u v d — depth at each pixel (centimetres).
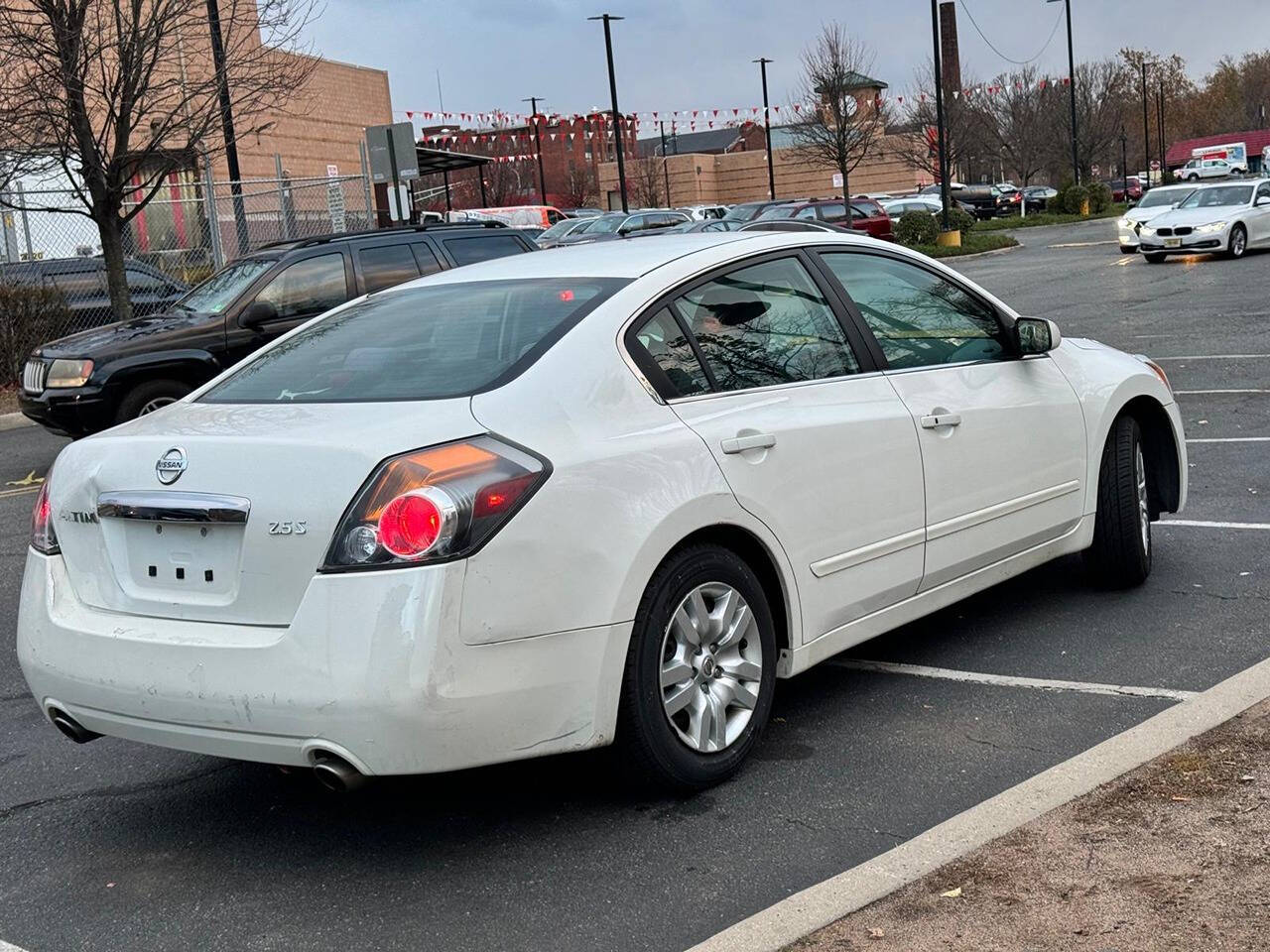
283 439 363
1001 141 7356
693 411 412
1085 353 589
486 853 380
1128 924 299
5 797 450
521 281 452
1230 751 385
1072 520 557
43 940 350
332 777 353
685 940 325
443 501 343
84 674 379
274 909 357
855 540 452
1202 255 2772
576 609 363
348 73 4284
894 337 493
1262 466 826
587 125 8162
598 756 395
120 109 1672
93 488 390
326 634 341
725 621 410
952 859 338
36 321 1773
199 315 1160
